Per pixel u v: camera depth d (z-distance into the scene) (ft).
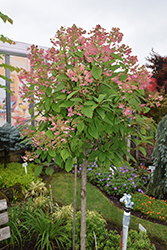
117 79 4.50
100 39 4.27
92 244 8.19
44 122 5.32
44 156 5.48
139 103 5.34
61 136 4.55
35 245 7.25
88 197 13.79
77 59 4.98
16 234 7.74
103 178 16.22
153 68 28.32
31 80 4.78
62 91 5.02
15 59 19.08
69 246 7.72
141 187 16.42
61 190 14.57
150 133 17.61
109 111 4.56
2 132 14.80
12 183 12.95
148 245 8.54
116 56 4.08
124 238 6.73
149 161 20.31
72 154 5.39
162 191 13.93
